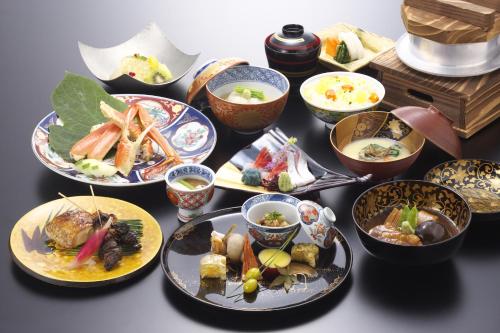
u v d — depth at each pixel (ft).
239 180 5.65
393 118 5.89
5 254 5.28
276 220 5.25
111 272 5.09
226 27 7.34
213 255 5.07
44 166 5.90
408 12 6.13
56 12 7.55
